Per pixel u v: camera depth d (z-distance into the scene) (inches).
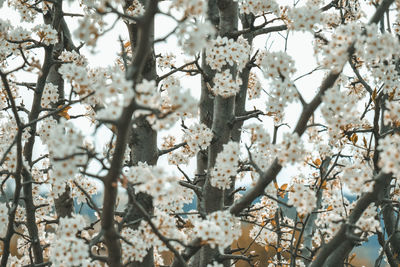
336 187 216.2
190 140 179.6
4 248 141.4
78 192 190.9
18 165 129.0
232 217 120.8
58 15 177.0
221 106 175.8
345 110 107.5
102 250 188.2
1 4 160.6
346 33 110.3
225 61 163.6
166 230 120.3
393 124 141.9
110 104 87.9
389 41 105.2
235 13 180.9
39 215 217.0
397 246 180.4
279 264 214.2
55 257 108.9
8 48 164.7
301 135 115.3
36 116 180.7
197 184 214.5
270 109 119.3
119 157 88.7
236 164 133.0
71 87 131.6
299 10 122.3
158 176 97.2
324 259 116.0
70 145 85.4
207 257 174.6
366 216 130.6
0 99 212.5
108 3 81.4
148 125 192.2
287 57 117.7
